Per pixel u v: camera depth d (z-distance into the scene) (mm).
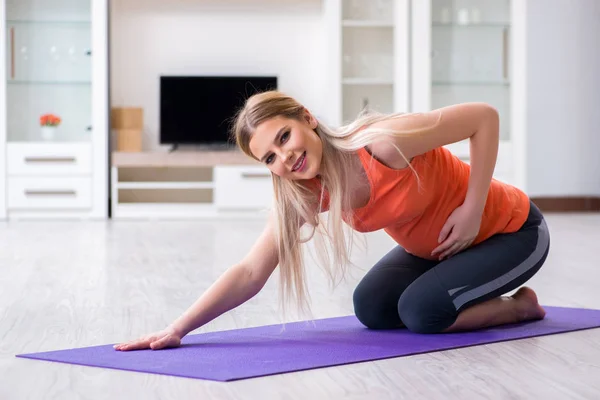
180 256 4312
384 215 2104
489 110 2123
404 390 1702
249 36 7336
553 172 7219
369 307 2307
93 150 6617
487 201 2258
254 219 6781
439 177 2156
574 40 7180
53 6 6586
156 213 6727
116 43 7195
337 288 3213
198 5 7277
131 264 3988
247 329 2363
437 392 1687
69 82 6652
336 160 1984
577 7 7164
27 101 6629
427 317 2197
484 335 2203
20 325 2492
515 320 2357
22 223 6305
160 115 7051
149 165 6699
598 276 3422
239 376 1797
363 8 6973
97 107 6602
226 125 7090
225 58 7324
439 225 2201
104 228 5934
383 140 1990
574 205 7246
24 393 1706
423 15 6723
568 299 2863
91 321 2559
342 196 2004
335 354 2002
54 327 2459
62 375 1848
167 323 2525
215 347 2100
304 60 7375
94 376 1833
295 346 2104
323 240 2080
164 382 1771
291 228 2068
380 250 4684
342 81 6922
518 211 2281
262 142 1905
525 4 6734
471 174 2141
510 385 1735
